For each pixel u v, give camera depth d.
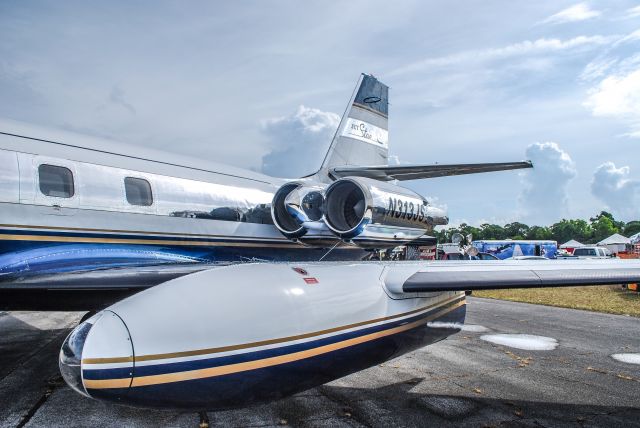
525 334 7.90
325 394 4.64
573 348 6.83
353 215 6.40
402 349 4.51
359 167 8.55
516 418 4.11
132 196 5.69
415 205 6.89
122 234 5.50
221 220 6.57
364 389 4.81
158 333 2.86
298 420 3.98
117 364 2.74
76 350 2.79
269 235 7.18
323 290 3.77
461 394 4.70
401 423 3.95
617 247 41.84
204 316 3.01
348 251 8.14
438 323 5.06
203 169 6.70
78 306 4.93
